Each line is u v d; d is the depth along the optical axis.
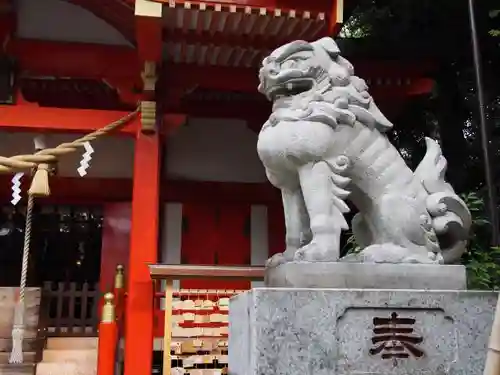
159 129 9.87
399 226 4.27
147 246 9.15
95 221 14.86
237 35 9.18
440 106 11.80
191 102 13.34
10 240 14.80
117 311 10.67
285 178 4.52
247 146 13.96
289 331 3.74
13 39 10.22
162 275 8.18
